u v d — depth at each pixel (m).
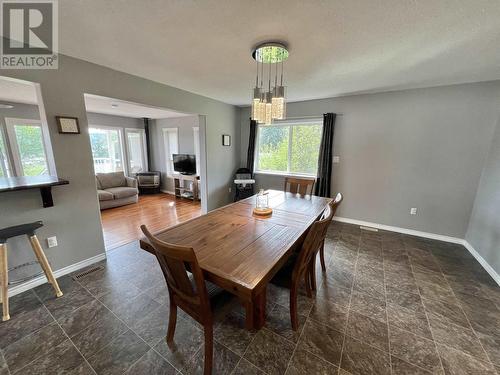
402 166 3.36
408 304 1.90
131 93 2.64
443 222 3.19
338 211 3.98
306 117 4.04
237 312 1.79
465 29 1.57
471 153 2.91
